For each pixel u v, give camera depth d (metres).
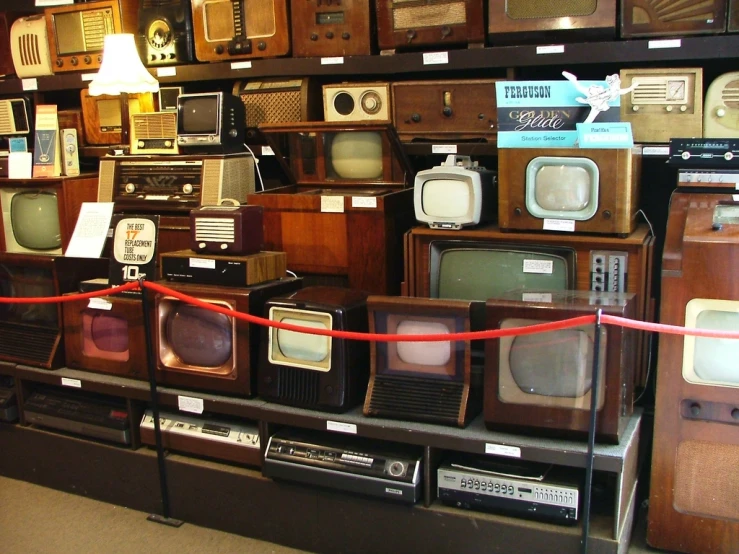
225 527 3.09
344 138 3.46
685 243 2.41
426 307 2.66
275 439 2.90
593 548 2.46
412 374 2.75
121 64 3.64
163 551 2.95
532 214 2.83
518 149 2.80
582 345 2.44
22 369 3.50
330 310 2.76
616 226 2.71
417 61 3.37
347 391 2.80
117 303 3.23
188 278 3.11
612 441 2.46
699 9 2.91
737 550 2.49
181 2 3.81
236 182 3.59
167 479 3.18
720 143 2.65
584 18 3.03
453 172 2.94
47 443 3.48
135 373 3.25
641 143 3.05
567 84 2.74
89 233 3.48
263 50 3.66
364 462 2.72
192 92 4.29
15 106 4.16
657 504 2.57
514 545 2.56
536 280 2.94
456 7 3.24
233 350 2.98
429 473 2.67
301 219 3.32
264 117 3.75
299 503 2.91
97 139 4.11
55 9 4.08
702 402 2.46
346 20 3.46
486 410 2.59
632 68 3.27
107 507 3.33
